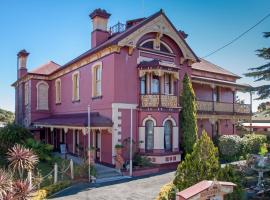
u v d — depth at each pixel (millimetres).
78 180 15578
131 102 19953
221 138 24453
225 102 27969
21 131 22656
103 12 25266
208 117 25672
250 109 30844
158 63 19625
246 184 13750
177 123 20859
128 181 15938
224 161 22969
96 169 18031
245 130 36156
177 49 22766
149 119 19859
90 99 22453
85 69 23562
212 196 6656
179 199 6613
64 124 20938
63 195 13180
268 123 43312
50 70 33594
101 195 13086
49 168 19125
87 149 17656
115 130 19047
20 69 36750
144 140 19844
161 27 21359
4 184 10305
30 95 31656
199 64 30359
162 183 15383
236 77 31562
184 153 21266
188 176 9289
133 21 24625
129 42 19594
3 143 21250
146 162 18656
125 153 19188
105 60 20406
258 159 16547
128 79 19906
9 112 65750
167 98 20312
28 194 10875
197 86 27938
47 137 30734
